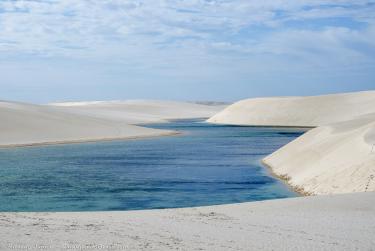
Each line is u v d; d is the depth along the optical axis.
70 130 69.25
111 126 79.62
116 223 12.09
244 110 135.50
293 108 123.50
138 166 36.78
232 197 23.50
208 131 92.50
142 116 162.75
